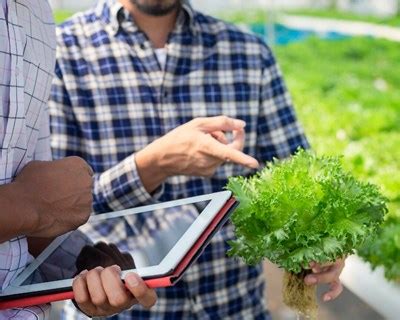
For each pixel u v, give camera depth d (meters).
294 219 2.14
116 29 2.99
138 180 2.82
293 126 3.22
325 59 16.36
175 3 2.91
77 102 2.95
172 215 2.14
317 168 2.30
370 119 9.20
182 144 2.70
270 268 5.18
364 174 6.65
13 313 2.03
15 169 2.12
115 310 1.96
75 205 2.08
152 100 3.00
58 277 2.09
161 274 1.86
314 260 2.16
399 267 4.39
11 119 2.01
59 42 2.97
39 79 2.17
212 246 2.99
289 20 21.12
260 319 3.16
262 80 3.14
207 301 3.02
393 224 4.92
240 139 2.75
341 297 4.63
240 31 3.14
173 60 3.02
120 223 2.26
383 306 4.35
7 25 2.02
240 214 2.21
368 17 21.22
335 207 2.17
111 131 2.97
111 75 2.98
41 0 2.25
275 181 2.25
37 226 2.00
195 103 3.04
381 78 14.86
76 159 2.14
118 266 1.97
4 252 2.05
